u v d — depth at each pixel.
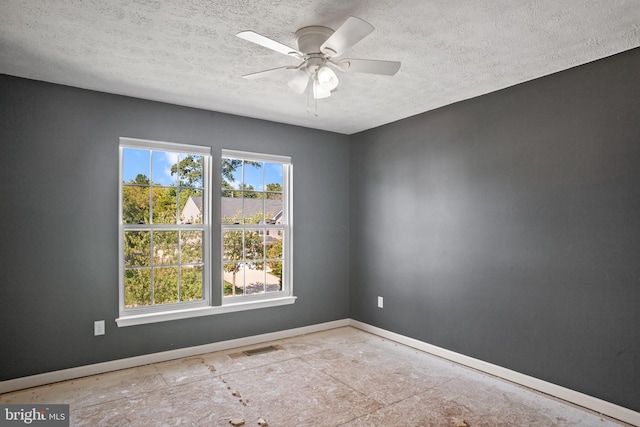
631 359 2.45
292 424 2.41
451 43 2.40
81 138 3.20
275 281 4.30
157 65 2.76
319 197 4.57
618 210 2.53
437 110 3.77
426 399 2.76
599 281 2.61
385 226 4.31
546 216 2.90
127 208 3.44
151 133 3.51
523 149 3.06
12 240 2.91
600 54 2.56
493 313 3.24
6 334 2.88
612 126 2.56
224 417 2.50
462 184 3.52
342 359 3.58
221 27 2.22
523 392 2.89
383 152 4.36
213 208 3.82
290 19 2.12
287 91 3.30
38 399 2.75
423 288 3.86
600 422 2.46
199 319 3.72
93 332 3.21
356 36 1.83
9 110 2.92
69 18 2.11
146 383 3.02
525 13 2.05
